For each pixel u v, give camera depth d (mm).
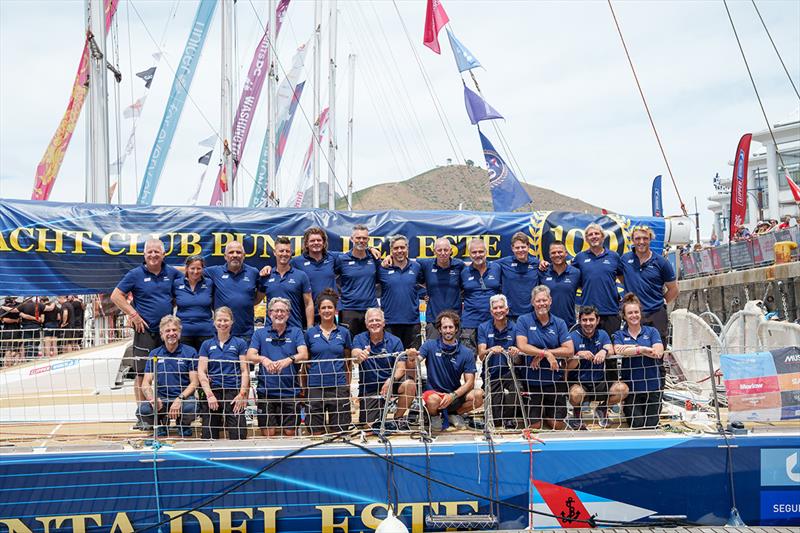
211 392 7008
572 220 10062
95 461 6242
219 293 8172
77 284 9281
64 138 12352
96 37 12094
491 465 6559
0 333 11500
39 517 6172
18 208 9203
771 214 28547
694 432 6906
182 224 9445
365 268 8609
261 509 6383
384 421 6633
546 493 6566
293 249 9539
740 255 21000
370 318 7383
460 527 6492
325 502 6434
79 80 12055
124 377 8359
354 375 9164
